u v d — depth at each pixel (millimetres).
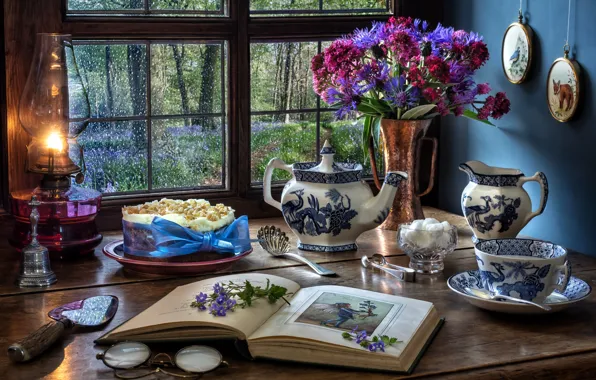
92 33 1925
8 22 1835
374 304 1336
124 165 2031
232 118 2082
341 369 1159
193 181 2104
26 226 1673
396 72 1885
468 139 2141
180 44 2027
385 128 1895
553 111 1812
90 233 1706
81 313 1340
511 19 1954
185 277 1580
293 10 2137
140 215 1603
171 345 1246
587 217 1770
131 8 1985
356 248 1786
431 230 1600
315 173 1724
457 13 2168
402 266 1660
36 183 1908
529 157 1930
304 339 1170
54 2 1877
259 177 2164
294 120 2176
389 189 1729
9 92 1857
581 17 1732
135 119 2021
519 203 1769
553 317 1369
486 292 1450
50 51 1698
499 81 2018
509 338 1275
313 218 1729
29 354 1162
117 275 1593
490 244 1439
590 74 1720
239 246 1663
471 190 1814
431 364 1176
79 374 1131
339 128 2225
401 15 2195
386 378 1129
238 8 2037
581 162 1770
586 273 1628
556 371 1183
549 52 1837
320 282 1550
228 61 2064
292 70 2148
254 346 1187
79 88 1776
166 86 2035
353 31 2164
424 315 1291
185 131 2072
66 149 1744
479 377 1148
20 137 1880
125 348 1177
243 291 1310
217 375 1141
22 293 1476
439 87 1832
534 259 1329
